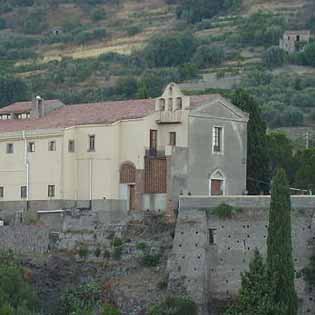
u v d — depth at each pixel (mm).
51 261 175375
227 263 165000
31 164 193500
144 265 170625
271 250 154000
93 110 197000
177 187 179625
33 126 197000
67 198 188750
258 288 151750
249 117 199375
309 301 160750
